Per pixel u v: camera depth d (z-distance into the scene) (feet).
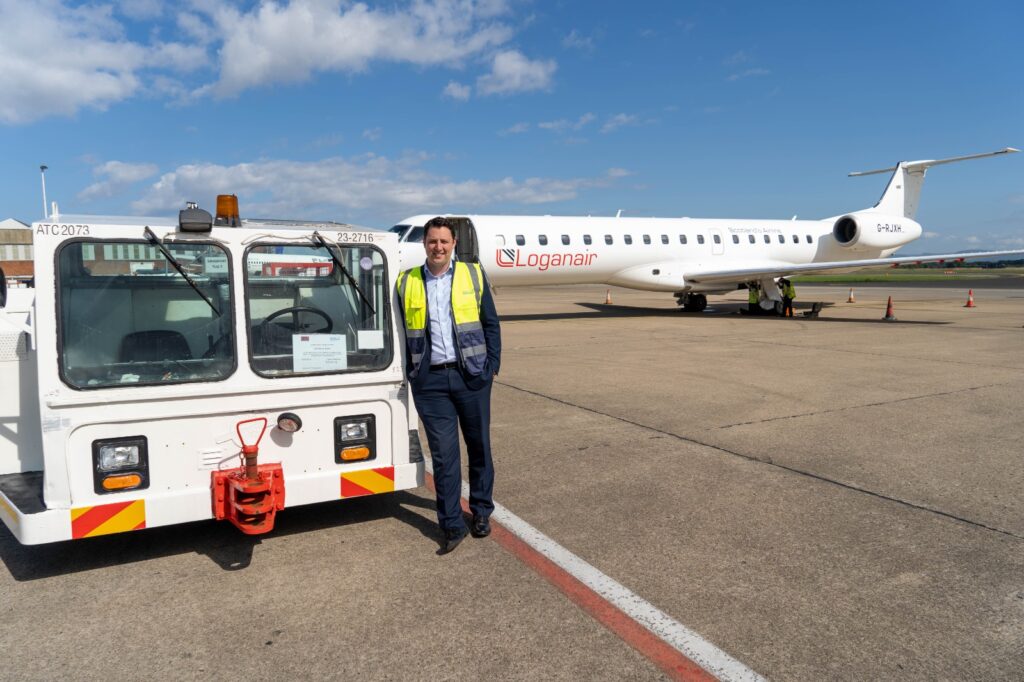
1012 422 24.21
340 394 13.38
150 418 11.91
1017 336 50.16
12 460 13.16
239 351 12.46
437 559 13.34
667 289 69.56
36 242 11.05
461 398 13.65
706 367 36.22
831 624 10.93
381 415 13.87
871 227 77.25
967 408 26.40
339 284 13.35
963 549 13.80
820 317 68.95
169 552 13.65
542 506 16.20
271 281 12.82
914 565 13.07
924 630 10.77
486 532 14.44
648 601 11.66
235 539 14.29
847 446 21.20
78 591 12.01
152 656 9.99
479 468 14.28
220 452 12.54
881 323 61.46
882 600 11.72
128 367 11.84
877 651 10.17
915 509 15.98
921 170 84.02
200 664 9.78
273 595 11.87
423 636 10.55
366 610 11.35
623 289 147.43
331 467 13.51
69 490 11.48
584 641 10.41
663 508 16.03
